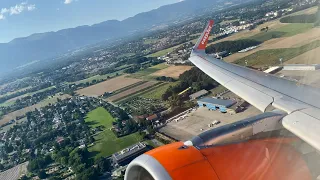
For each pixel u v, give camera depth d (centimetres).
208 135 877
